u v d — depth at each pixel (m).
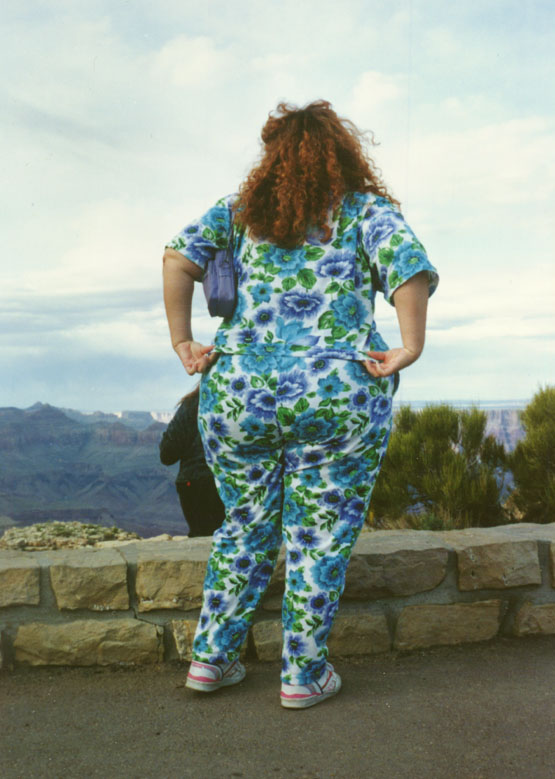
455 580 2.51
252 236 1.92
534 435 6.30
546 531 2.80
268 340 1.85
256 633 2.32
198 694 2.02
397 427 6.95
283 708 1.90
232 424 1.88
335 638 2.37
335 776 1.54
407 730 1.76
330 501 1.88
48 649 2.22
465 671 2.21
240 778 1.53
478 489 6.12
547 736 1.71
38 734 1.76
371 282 1.89
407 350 1.79
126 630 2.26
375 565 2.42
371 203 1.87
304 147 1.86
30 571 2.22
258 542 1.99
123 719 1.85
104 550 2.47
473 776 1.52
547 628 2.56
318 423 1.82
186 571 2.30
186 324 1.99
